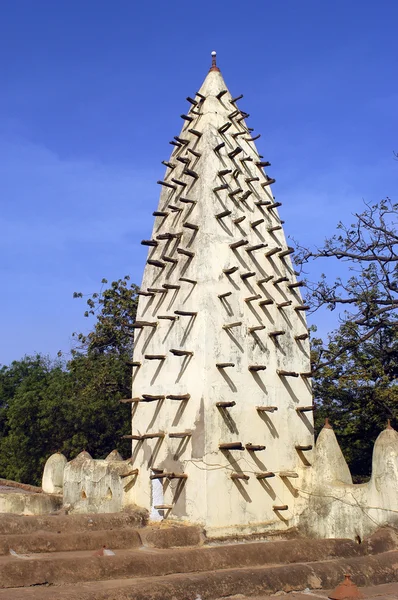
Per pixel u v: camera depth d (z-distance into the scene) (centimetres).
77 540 1002
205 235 1212
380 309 2059
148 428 1230
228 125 1327
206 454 1084
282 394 1234
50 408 3056
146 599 716
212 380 1127
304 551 952
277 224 1354
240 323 1156
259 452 1162
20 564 785
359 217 2228
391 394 1827
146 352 1281
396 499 1034
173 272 1264
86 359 2694
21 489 1717
